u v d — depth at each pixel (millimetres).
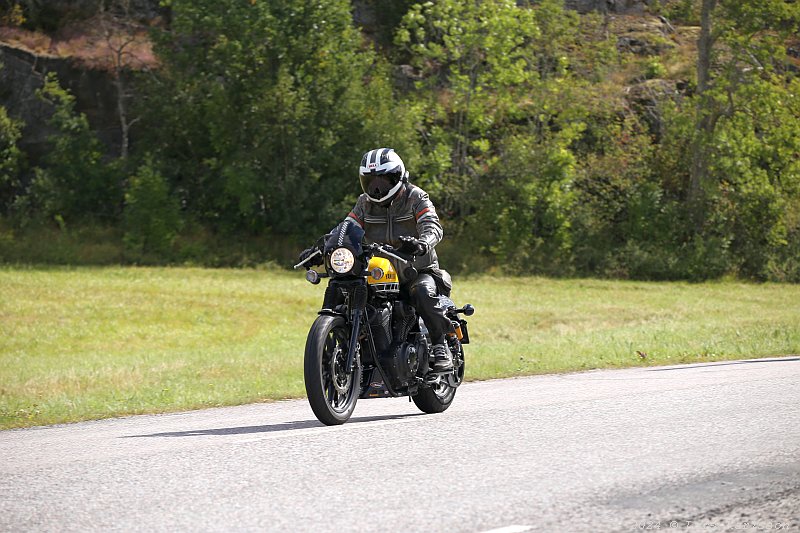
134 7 85438
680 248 76938
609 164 80000
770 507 7398
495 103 77812
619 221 80312
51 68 78750
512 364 23812
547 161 76438
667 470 8719
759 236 78688
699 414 12164
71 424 14445
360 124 75688
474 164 77125
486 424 11641
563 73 78438
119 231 74875
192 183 78875
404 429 11336
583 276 75062
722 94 76250
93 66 79000
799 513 7234
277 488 8164
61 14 84062
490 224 76625
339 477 8555
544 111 78750
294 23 76312
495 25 74750
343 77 76500
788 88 78188
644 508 7344
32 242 72250
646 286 69312
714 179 76938
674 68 90688
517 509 7316
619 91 84875
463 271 73125
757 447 9844
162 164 76062
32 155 77875
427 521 7004
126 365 31688
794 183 76750
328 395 12398
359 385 12594
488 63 77812
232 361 30391
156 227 72000
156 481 8594
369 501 7625
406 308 13000
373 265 12516
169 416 14938
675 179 82688
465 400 15234
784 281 76312
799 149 76000
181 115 78000
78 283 59250
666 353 26031
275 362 28688
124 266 69438
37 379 26266
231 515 7289
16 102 78062
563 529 6773
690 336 33500
